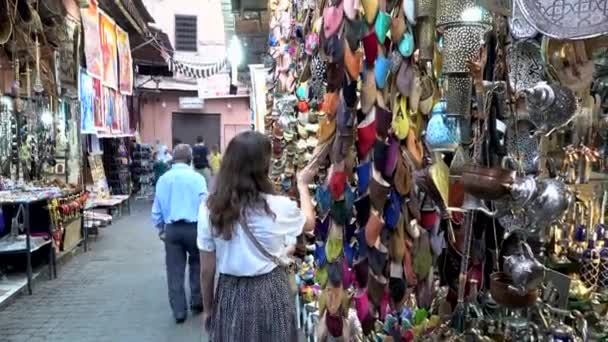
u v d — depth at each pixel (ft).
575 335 4.39
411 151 5.46
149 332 12.65
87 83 25.27
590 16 3.29
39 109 22.35
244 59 33.42
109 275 18.40
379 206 5.36
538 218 3.91
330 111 5.95
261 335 6.26
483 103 4.33
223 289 6.46
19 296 15.70
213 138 58.75
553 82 4.31
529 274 4.04
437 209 5.37
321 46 6.38
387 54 5.29
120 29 31.83
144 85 53.01
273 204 6.28
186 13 59.21
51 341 12.07
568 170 5.13
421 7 4.97
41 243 17.19
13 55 19.38
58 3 21.22
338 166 5.75
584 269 5.23
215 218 6.23
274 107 15.28
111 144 39.32
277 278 6.45
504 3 4.01
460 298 4.83
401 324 5.75
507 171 3.88
